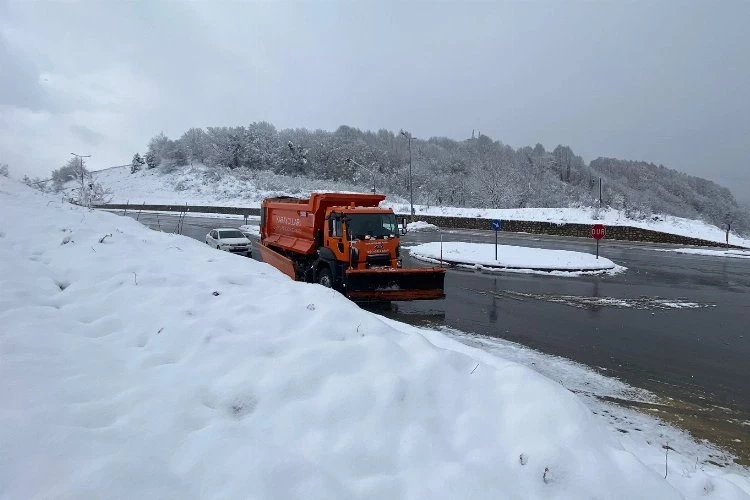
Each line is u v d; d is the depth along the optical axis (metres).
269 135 93.06
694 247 29.14
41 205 13.39
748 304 13.91
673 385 7.71
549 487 3.59
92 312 5.76
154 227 37.84
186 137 94.62
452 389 4.50
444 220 43.34
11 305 5.59
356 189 70.31
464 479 3.48
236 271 7.92
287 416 3.92
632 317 12.25
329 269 12.91
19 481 2.76
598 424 4.44
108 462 2.99
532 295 14.96
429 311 12.59
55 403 3.64
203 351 4.77
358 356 4.72
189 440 3.44
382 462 3.58
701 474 4.51
